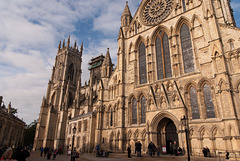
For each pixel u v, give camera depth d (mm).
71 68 186625
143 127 58688
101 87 76375
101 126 70500
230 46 47625
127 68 71438
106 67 82562
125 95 67500
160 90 55781
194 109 50250
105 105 73500
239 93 43250
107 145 66000
